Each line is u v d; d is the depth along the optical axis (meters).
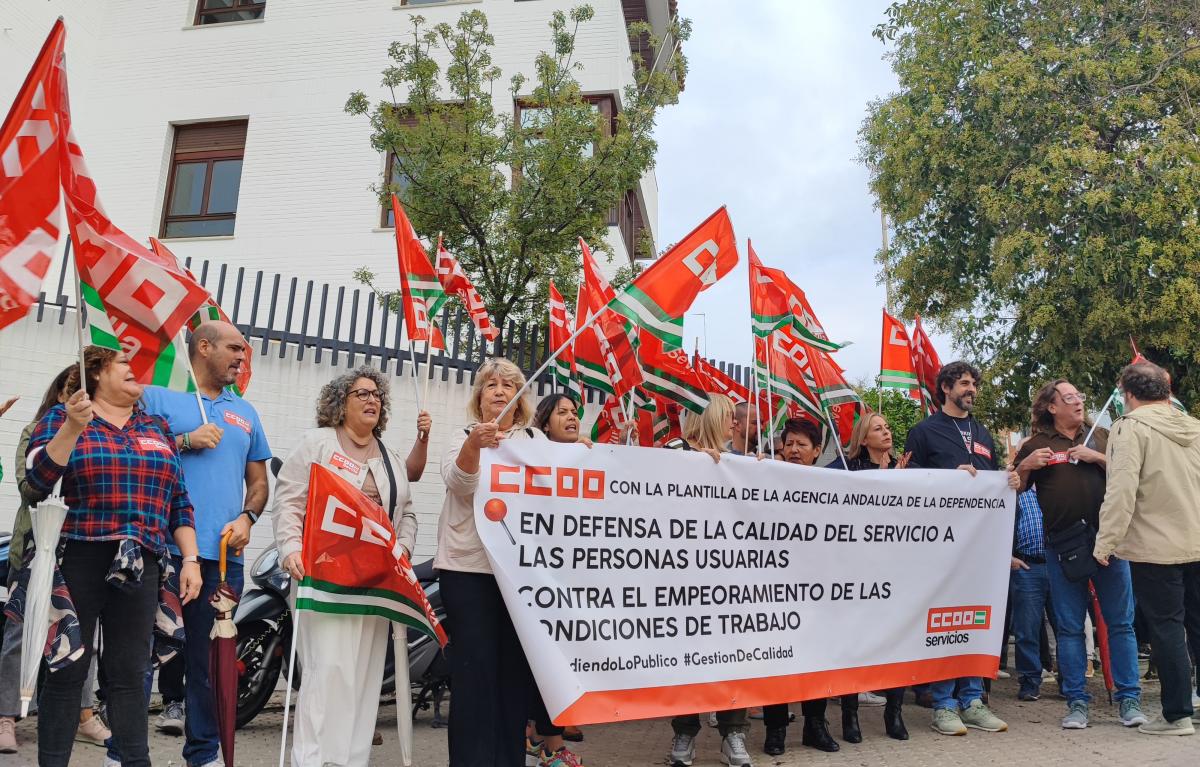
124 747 3.60
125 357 3.92
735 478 5.03
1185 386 11.22
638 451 4.72
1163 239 10.66
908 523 5.61
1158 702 6.73
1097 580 5.88
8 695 5.03
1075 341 11.31
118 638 3.66
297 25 14.98
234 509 4.64
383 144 10.04
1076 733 5.59
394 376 9.52
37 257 3.73
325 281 14.04
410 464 5.09
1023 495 7.43
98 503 3.62
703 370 7.18
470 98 10.55
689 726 4.98
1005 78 11.66
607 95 13.91
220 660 4.00
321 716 3.94
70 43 14.75
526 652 4.18
